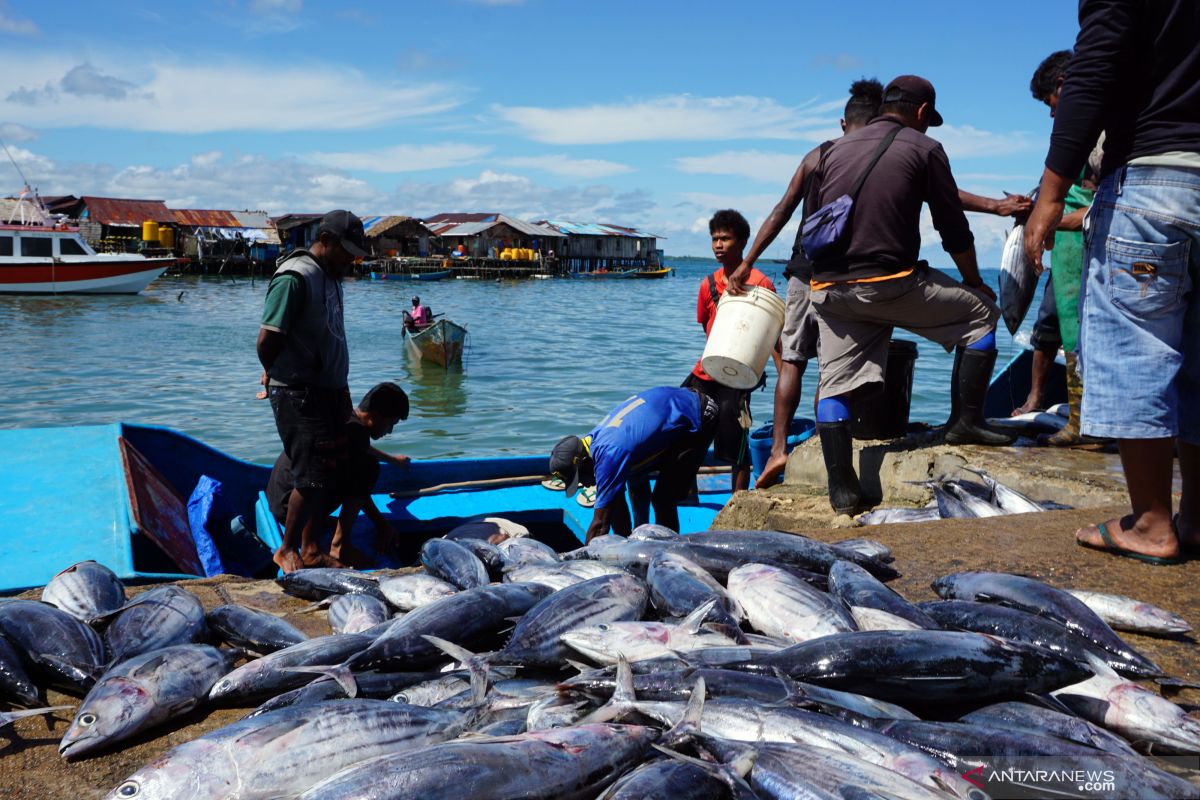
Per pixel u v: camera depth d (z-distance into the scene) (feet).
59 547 16.88
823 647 8.69
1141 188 10.64
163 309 125.59
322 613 12.56
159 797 7.04
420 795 6.46
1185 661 9.58
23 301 125.90
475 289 218.38
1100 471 18.42
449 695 9.14
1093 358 11.45
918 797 6.40
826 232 16.84
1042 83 18.97
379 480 28.04
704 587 11.01
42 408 54.03
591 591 10.59
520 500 26.94
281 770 7.38
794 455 22.22
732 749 7.27
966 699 8.25
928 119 17.93
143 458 24.06
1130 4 10.27
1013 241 24.44
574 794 6.93
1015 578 10.82
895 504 19.67
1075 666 8.25
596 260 319.47
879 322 17.85
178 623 10.78
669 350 91.20
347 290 202.28
